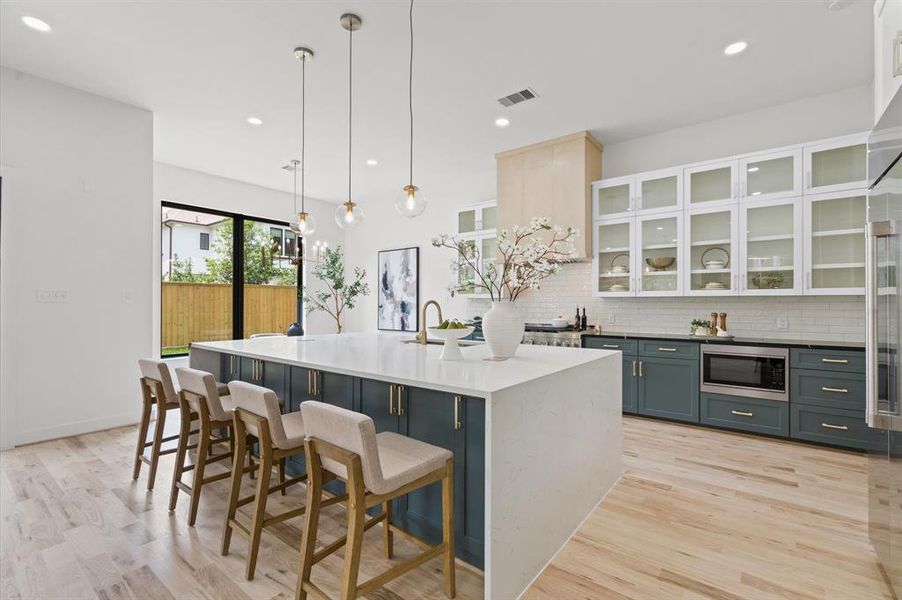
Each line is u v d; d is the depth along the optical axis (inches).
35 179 136.3
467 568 74.1
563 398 81.4
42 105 137.4
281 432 73.1
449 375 73.4
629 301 183.0
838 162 135.6
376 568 73.5
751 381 139.9
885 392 63.1
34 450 129.4
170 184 217.5
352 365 84.4
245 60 125.5
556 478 78.8
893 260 60.7
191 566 73.7
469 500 70.5
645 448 130.6
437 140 185.9
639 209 170.4
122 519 89.2
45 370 137.9
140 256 158.1
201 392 90.5
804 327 148.1
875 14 70.8
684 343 152.6
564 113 159.5
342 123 168.6
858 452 124.6
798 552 77.7
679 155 172.9
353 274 303.3
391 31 111.3
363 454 55.0
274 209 265.3
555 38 114.0
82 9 103.4
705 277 160.2
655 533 84.4
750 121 158.2
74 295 143.6
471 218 227.6
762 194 145.5
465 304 242.7
